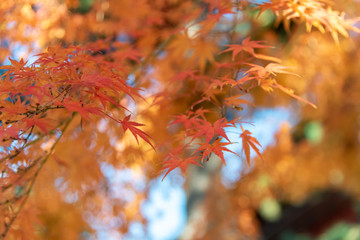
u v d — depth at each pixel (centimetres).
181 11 295
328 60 411
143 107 272
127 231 322
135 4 267
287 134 538
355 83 488
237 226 596
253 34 381
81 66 163
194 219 577
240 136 156
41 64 158
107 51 237
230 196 603
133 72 248
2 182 183
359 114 541
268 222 836
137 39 282
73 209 309
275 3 188
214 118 356
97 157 252
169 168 154
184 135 178
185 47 249
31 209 203
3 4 213
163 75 283
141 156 260
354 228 721
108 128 244
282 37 446
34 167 202
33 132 203
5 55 228
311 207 812
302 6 186
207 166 596
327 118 559
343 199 793
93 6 268
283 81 404
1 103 144
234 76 198
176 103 327
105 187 296
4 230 186
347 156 614
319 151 594
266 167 565
